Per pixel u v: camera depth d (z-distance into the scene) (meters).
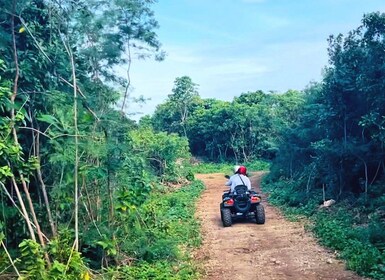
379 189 12.66
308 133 19.64
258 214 12.84
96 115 8.20
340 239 9.20
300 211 14.45
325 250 9.13
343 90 13.29
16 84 6.96
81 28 8.27
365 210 11.95
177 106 55.91
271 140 37.09
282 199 17.55
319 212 13.52
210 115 51.94
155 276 7.64
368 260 7.44
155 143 26.05
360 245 8.38
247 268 8.34
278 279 7.50
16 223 7.55
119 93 8.86
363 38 12.12
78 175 8.12
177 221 13.76
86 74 8.66
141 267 8.15
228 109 49.50
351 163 14.14
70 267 6.70
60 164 7.94
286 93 44.22
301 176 19.33
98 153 7.98
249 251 9.70
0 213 7.24
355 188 14.40
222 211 12.81
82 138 7.98
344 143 13.32
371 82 11.80
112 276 7.66
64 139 7.68
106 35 8.46
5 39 7.23
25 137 7.75
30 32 7.35
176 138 30.23
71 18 8.14
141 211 10.02
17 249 7.57
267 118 46.34
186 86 56.50
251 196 12.92
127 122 8.84
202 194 23.50
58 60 8.00
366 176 12.94
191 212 16.08
